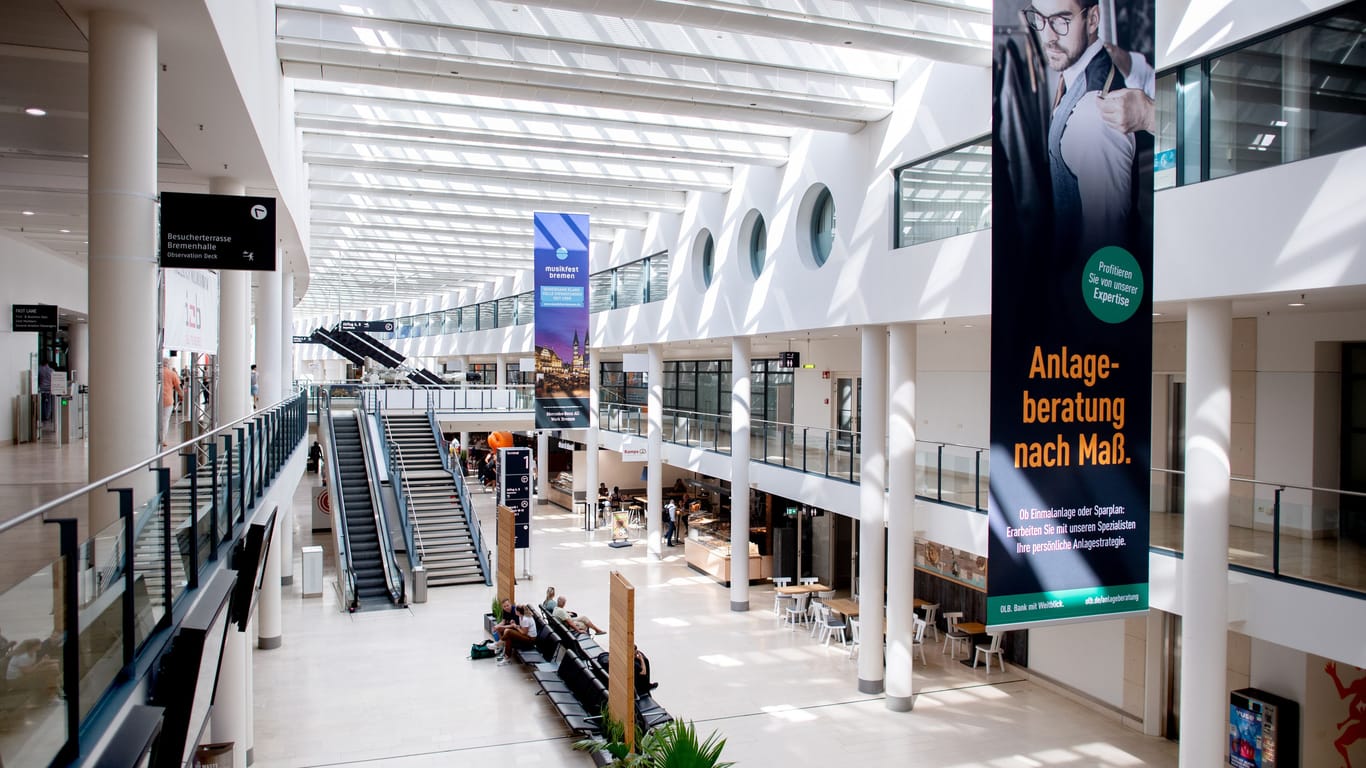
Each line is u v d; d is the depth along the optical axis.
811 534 18.33
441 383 34.19
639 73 10.38
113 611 3.37
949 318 10.48
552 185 17.75
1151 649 10.95
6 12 5.39
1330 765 9.56
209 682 5.01
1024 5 6.33
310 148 14.34
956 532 11.16
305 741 10.29
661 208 18.64
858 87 11.41
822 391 19.16
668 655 13.76
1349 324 9.02
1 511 7.18
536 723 10.92
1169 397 11.41
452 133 12.95
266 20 8.27
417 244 23.55
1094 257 6.52
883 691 12.28
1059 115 6.41
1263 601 7.62
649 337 20.58
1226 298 7.41
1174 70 7.95
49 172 9.49
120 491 3.52
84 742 2.93
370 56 9.55
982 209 9.98
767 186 15.22
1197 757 7.65
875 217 11.94
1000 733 10.91
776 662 13.48
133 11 5.04
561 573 19.48
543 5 8.27
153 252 5.22
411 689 12.12
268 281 12.80
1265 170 6.88
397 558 18.59
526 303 29.45
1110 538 6.63
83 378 18.00
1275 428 9.86
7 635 2.34
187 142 7.95
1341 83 6.48
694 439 19.66
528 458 18.59
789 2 8.61
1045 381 6.41
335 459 21.28
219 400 9.77
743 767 9.77
